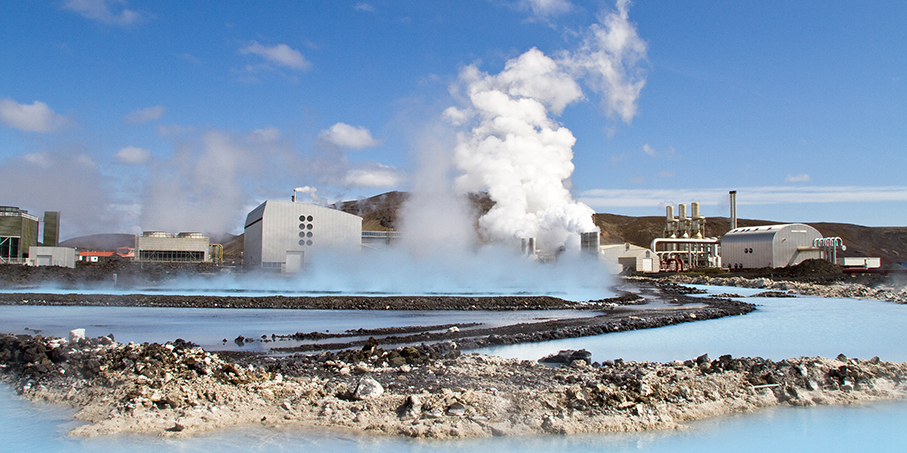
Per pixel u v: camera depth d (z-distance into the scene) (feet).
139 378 52.37
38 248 346.54
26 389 54.85
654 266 497.05
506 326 115.14
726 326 123.95
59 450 39.93
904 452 42.34
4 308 149.07
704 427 47.88
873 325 126.21
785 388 57.06
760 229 472.03
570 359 74.13
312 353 79.41
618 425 46.68
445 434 44.01
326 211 364.38
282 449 40.65
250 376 56.80
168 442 41.65
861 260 453.58
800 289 258.16
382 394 51.96
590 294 234.79
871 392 58.29
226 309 152.56
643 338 103.19
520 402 49.60
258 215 369.71
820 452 42.14
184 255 462.60
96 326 108.88
